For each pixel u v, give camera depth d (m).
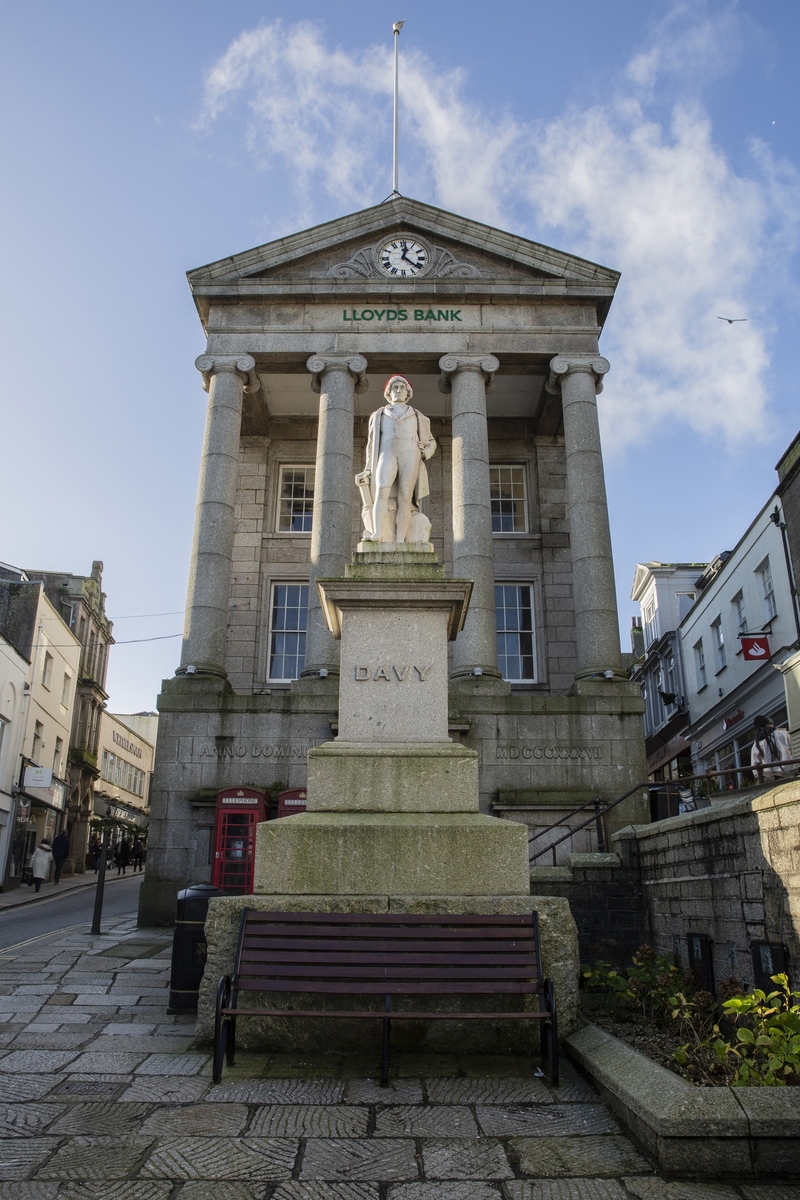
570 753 19.55
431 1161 4.60
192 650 20.34
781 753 14.34
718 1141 4.47
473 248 23.59
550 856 18.72
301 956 6.21
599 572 21.27
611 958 10.34
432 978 6.16
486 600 20.98
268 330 23.14
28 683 35.94
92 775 50.47
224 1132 4.95
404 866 6.90
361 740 7.71
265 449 26.30
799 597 24.95
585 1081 5.87
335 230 23.50
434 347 23.03
